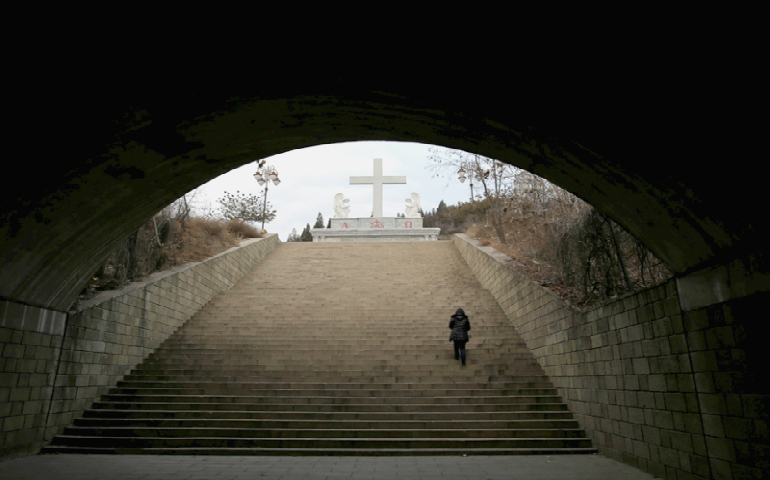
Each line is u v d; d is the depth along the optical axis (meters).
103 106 4.61
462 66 4.32
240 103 5.00
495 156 6.01
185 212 14.56
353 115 5.42
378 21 3.87
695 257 5.36
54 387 7.71
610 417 7.27
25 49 3.77
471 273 17.50
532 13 3.57
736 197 4.45
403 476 6.09
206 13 3.75
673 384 5.81
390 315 13.30
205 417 8.28
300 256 20.95
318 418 8.29
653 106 4.16
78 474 6.00
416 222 34.88
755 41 3.29
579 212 9.22
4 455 6.65
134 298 10.27
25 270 6.45
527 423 8.20
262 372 9.97
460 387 9.38
